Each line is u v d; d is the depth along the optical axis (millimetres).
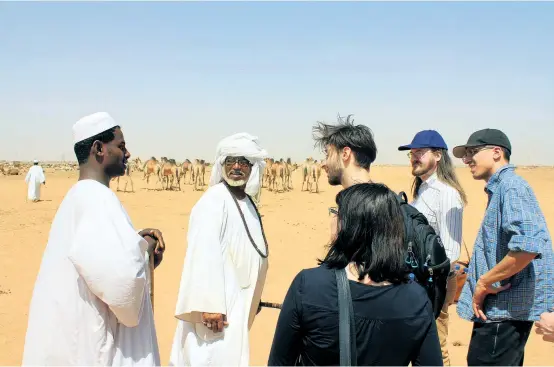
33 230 16344
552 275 3877
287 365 2619
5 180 46562
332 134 3814
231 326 4367
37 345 3178
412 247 3250
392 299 2490
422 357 2539
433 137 4918
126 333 3328
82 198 3201
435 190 4863
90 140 3373
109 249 3053
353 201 2613
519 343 3955
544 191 36188
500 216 3986
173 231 16734
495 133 4188
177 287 9742
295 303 2557
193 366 4309
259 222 4883
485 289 3902
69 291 3172
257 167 4957
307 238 15695
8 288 9477
